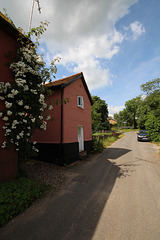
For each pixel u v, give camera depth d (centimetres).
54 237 200
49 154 650
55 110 665
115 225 226
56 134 643
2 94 334
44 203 297
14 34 379
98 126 3334
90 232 210
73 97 762
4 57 357
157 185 390
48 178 443
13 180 341
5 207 233
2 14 424
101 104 3397
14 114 347
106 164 638
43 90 428
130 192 348
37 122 405
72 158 678
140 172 510
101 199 315
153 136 1424
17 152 375
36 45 400
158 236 201
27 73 374
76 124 773
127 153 900
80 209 274
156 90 1370
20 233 208
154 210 268
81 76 865
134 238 198
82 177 465
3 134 340
